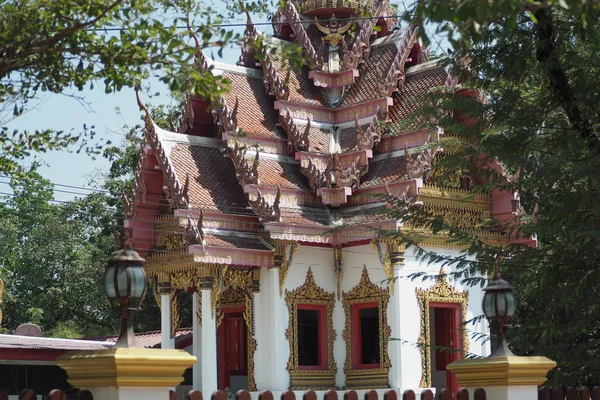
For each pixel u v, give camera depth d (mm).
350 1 36594
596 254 19094
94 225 55906
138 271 9562
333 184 33312
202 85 13492
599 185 18812
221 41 13398
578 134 19094
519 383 12180
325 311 33062
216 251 30812
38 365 35219
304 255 32688
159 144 32406
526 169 19719
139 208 33281
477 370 12234
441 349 22500
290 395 11242
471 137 21078
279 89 34281
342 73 35750
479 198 34094
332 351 32969
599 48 19219
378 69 35312
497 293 12344
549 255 19484
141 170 33156
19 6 13680
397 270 31641
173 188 31547
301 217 32375
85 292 60719
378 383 31938
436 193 32781
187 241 30688
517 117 19875
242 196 33094
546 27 18375
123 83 13742
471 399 12344
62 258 62281
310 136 34562
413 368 31875
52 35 13797
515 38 19328
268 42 13930
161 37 13430
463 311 33625
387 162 33562
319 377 32469
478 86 20859
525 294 21859
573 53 18281
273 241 32094
